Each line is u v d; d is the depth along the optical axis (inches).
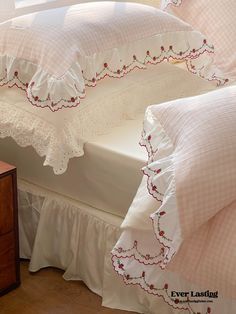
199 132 63.2
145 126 71.1
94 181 77.7
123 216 76.5
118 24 80.8
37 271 85.0
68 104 73.2
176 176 61.4
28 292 81.1
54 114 75.0
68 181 80.4
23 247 87.0
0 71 79.9
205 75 93.8
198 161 60.9
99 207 78.5
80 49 75.8
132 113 84.4
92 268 79.9
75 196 80.5
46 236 83.8
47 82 73.7
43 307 78.5
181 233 60.5
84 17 79.9
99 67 78.5
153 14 85.6
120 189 75.6
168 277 69.7
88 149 76.9
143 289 70.7
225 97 67.7
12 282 80.7
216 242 60.8
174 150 65.5
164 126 68.6
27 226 86.0
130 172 73.9
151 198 66.2
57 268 85.7
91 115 78.2
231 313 68.5
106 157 75.5
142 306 76.5
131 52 81.7
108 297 78.5
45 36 76.2
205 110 65.7
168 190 61.9
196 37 88.2
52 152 74.5
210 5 97.8
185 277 63.6
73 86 73.3
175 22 86.7
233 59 95.6
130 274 69.9
